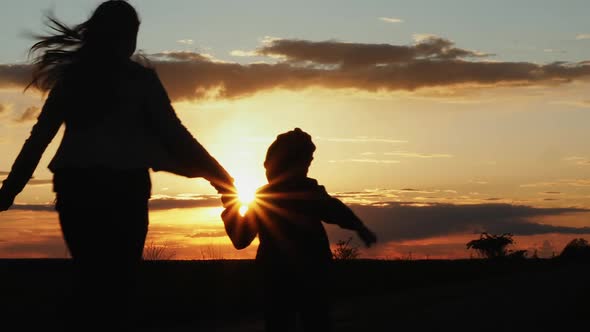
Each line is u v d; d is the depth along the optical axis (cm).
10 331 1152
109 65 543
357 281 1911
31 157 543
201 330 1219
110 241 524
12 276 1798
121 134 538
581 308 1067
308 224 675
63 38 553
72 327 527
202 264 1944
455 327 1019
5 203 552
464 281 1847
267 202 682
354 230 679
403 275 2058
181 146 554
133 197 532
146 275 1705
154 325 1274
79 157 525
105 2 560
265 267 683
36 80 551
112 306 526
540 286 1362
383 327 1077
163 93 558
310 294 671
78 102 531
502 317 1061
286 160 685
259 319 1325
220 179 573
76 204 524
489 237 3222
